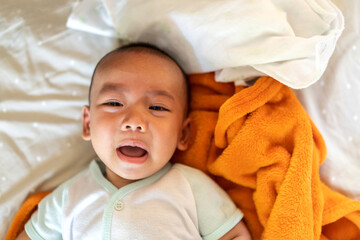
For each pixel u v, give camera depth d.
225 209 0.94
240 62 0.92
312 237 0.86
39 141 1.05
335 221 0.98
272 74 0.88
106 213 0.89
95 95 0.95
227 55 0.94
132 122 0.87
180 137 1.01
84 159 1.08
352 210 0.93
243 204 0.98
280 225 0.86
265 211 0.92
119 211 0.89
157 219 0.89
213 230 0.92
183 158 1.04
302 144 0.91
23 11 1.13
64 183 1.01
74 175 1.07
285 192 0.88
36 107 1.07
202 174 0.97
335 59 1.02
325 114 1.02
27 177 1.03
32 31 1.10
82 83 1.10
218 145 0.99
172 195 0.92
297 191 0.88
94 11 1.08
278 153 0.92
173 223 0.89
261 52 0.88
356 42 1.01
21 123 1.05
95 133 0.93
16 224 1.01
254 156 0.93
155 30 1.01
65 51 1.10
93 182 0.97
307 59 0.86
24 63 1.08
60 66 1.09
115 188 0.94
